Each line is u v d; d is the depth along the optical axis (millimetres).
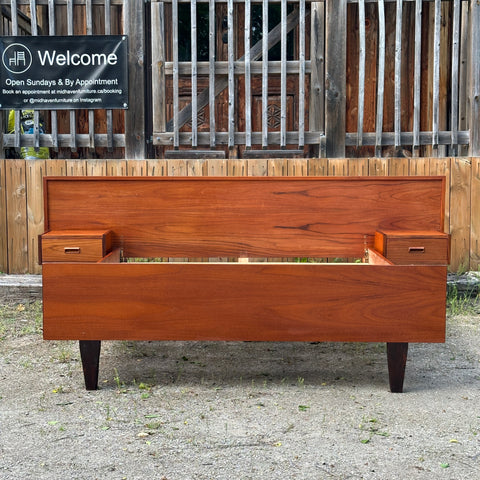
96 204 3424
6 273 5516
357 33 6906
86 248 3102
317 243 3469
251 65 5535
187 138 5598
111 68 5469
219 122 7402
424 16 6895
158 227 3457
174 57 5512
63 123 7027
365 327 2898
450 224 5402
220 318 2906
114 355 3719
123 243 3447
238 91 7414
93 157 7062
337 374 3314
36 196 5473
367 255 3434
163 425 2555
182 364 3521
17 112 5492
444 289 2877
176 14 5484
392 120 6980
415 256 3051
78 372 3324
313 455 2266
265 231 3477
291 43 7496
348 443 2375
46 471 2139
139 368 3430
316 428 2523
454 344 3926
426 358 3623
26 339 4039
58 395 2945
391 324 2895
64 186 3414
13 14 5480
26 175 5465
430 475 2115
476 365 3480
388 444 2369
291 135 5566
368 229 3438
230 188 3467
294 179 3455
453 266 5438
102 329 2920
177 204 3459
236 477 2090
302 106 5492
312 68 5559
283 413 2695
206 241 3475
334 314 2898
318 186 3453
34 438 2426
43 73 5461
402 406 2795
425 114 6992
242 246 3480
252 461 2215
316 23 5516
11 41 5445
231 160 5445
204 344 4012
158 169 5469
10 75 5461
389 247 3055
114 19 7070
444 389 3051
